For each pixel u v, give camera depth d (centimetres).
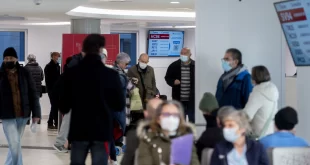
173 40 2131
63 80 642
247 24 899
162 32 2109
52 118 1561
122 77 982
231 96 763
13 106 856
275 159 532
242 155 513
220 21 909
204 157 541
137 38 2098
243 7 900
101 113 629
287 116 564
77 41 1388
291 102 987
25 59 1941
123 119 941
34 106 884
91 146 636
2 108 855
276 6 706
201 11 916
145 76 1176
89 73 632
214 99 604
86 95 629
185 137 500
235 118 511
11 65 855
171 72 1212
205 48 915
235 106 761
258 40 895
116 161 944
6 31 1934
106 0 1297
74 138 626
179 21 1741
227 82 768
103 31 1955
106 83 634
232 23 905
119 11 1597
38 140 1340
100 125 626
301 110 756
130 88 1096
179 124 509
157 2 1357
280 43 887
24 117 867
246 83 760
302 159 535
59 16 1552
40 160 1061
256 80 700
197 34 917
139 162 500
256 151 516
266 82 696
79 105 629
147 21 1730
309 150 536
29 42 1933
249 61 897
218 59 912
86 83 629
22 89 862
